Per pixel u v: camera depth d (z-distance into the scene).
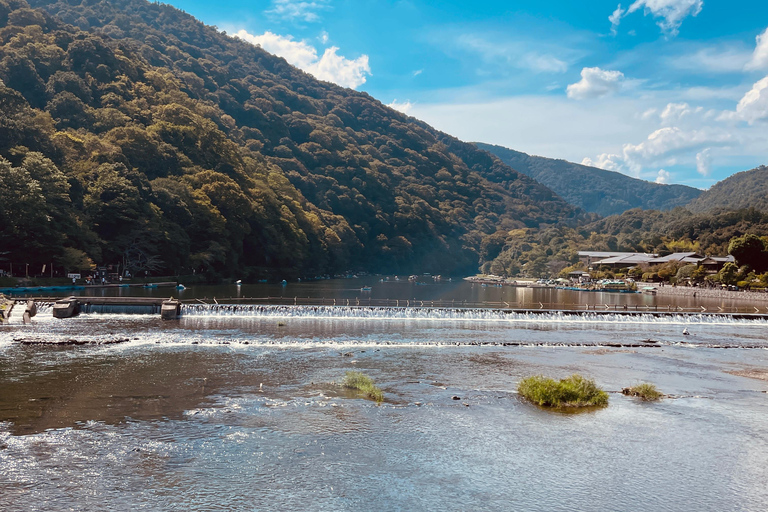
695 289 162.62
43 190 115.31
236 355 51.75
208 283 157.75
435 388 41.41
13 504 21.97
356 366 48.44
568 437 31.22
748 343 68.25
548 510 22.77
